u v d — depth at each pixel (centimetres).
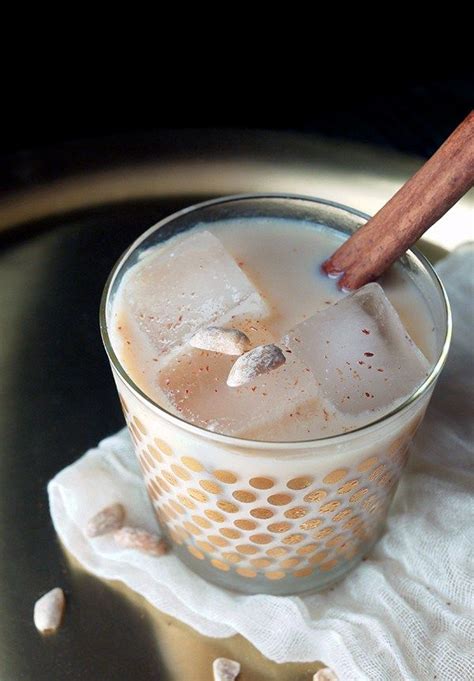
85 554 37
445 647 34
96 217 47
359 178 48
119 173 48
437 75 62
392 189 48
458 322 42
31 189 48
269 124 59
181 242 36
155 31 60
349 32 63
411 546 36
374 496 34
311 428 31
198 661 35
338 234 36
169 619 36
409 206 32
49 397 42
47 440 40
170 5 60
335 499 33
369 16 64
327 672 34
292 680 34
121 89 60
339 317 33
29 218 47
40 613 36
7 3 58
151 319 33
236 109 59
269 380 31
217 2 61
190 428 30
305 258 36
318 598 36
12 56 59
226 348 32
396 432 32
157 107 59
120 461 39
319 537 34
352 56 63
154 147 49
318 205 36
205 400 31
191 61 61
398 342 32
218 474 32
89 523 37
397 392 32
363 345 32
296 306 34
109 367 43
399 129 57
